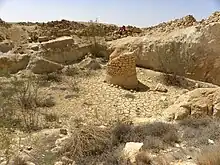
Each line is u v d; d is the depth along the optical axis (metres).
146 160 7.18
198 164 6.77
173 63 21.22
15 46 23.19
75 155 7.90
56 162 7.56
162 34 23.28
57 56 22.55
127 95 16.73
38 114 12.88
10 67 20.14
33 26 27.78
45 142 8.91
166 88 18.66
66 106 14.59
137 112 14.36
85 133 8.61
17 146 8.53
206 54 19.69
